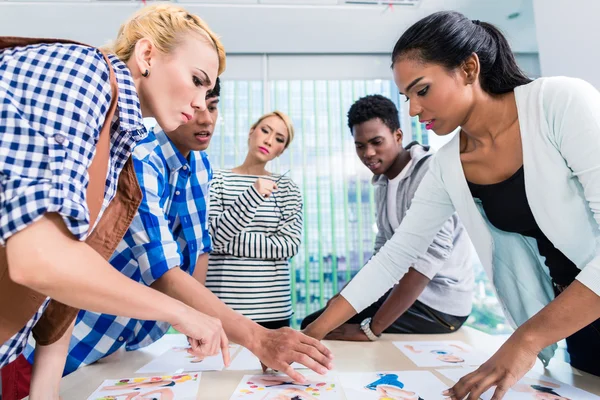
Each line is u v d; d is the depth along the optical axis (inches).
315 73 126.2
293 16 104.5
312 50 123.3
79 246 18.2
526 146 30.7
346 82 126.7
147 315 21.1
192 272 48.4
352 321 59.4
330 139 124.7
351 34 114.1
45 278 17.1
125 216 28.2
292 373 30.9
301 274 119.4
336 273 120.0
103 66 20.9
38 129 17.8
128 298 19.7
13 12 97.4
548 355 36.0
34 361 28.8
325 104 125.6
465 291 55.7
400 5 100.5
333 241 121.0
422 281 48.7
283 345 31.9
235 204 58.2
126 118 23.5
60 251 17.3
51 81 18.6
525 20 99.2
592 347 34.5
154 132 44.9
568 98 28.6
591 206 27.4
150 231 35.4
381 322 47.6
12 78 18.5
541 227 32.2
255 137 71.6
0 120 17.3
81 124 18.8
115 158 26.5
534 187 31.0
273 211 64.8
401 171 61.5
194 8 99.7
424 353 40.9
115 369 37.7
